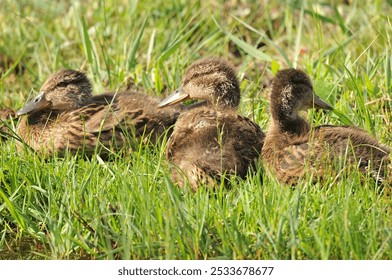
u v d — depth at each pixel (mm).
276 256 10141
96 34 17094
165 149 12703
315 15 16516
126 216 10609
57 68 16797
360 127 13195
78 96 14195
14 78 17297
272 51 17938
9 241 11438
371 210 10688
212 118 12523
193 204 10875
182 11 19125
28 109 14141
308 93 12570
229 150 11984
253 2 19875
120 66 16594
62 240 10961
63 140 13648
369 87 14453
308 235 10398
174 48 15953
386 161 11406
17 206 11539
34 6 20547
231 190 11398
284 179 11609
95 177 11898
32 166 12156
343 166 11297
